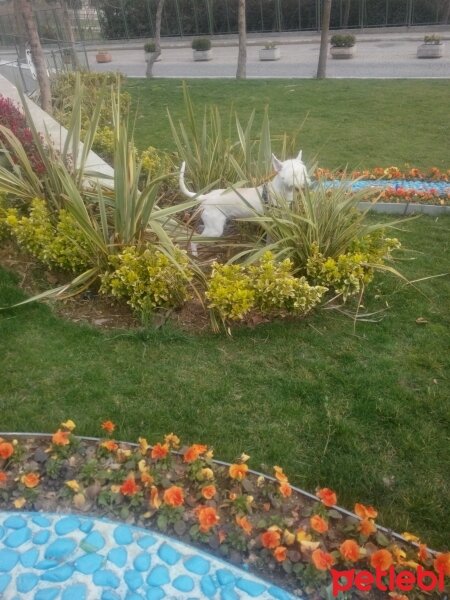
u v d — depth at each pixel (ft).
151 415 10.65
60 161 15.38
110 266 14.01
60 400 10.91
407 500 9.19
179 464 9.48
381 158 28.02
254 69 61.46
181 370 11.90
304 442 10.25
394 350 12.84
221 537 8.30
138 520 8.70
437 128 32.91
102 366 11.91
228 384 11.53
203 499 8.86
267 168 17.38
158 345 12.60
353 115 36.58
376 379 11.82
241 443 10.14
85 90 33.81
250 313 13.78
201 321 13.55
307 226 14.69
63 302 13.97
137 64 72.84
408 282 14.65
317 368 12.09
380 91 43.09
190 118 18.07
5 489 9.04
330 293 14.85
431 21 77.56
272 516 8.48
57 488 9.13
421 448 10.17
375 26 80.33
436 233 19.13
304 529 8.45
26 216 16.20
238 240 16.12
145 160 20.29
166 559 8.15
